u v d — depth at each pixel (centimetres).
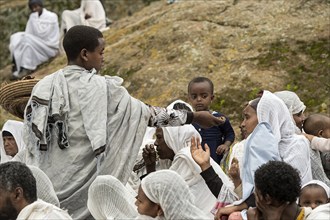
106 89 669
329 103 1124
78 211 653
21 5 1922
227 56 1238
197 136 727
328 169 760
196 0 1415
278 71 1190
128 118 672
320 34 1238
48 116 658
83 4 1673
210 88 865
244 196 620
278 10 1311
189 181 677
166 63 1262
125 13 1934
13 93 711
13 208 580
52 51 1639
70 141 657
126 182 664
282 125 680
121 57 1318
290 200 554
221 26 1309
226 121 858
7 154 881
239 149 695
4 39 1894
